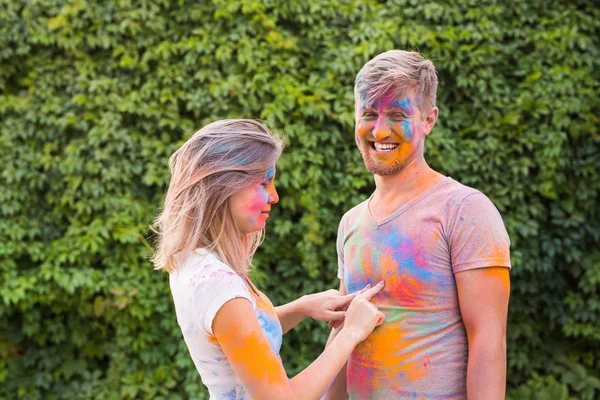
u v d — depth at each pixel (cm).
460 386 154
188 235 150
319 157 392
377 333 160
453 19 413
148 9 410
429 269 154
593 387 402
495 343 144
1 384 412
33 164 409
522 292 408
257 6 396
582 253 410
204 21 408
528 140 398
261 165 150
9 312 398
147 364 410
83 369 420
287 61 401
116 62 411
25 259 414
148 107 404
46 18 413
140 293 394
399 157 159
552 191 397
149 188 418
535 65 411
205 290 142
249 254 167
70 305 410
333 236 404
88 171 404
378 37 398
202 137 151
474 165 399
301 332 405
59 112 411
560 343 424
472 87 411
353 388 168
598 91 404
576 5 429
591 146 405
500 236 149
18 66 423
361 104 161
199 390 390
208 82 406
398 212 161
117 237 389
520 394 402
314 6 407
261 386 138
